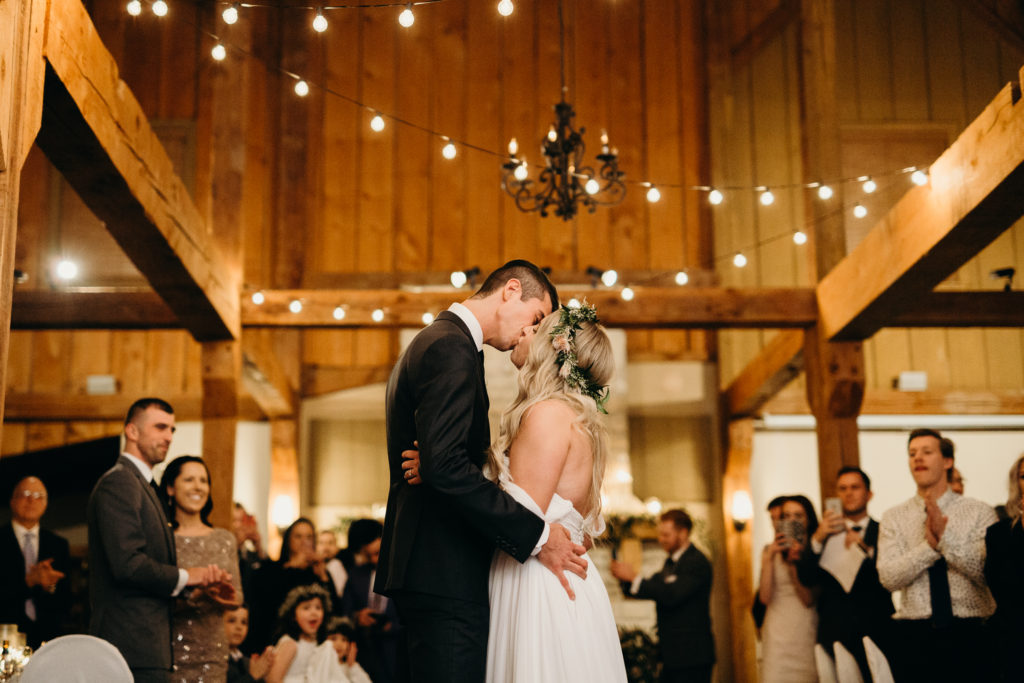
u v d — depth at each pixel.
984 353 9.00
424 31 9.71
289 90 9.52
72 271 5.36
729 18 9.73
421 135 9.58
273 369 7.79
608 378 2.81
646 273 9.37
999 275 6.61
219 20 6.59
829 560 5.06
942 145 9.13
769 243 9.15
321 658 4.78
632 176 9.52
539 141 9.59
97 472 8.36
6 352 2.96
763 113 9.28
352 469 9.06
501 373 8.62
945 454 4.38
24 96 3.08
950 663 4.13
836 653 4.89
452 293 6.72
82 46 3.70
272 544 8.66
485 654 2.55
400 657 2.65
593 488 2.76
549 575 2.57
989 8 4.63
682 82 9.70
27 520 5.64
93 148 3.93
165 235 4.86
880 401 8.73
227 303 6.22
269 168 9.16
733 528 8.76
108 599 3.52
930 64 9.27
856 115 9.18
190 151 9.26
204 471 4.22
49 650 3.04
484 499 2.44
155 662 3.50
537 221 9.45
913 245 5.11
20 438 8.82
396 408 2.68
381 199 9.44
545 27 9.75
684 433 9.16
